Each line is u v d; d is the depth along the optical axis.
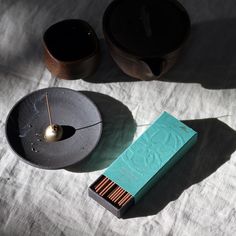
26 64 0.94
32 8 0.99
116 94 0.92
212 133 0.88
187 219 0.82
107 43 0.88
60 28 0.91
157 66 0.84
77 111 0.88
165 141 0.83
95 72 0.93
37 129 0.88
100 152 0.87
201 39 0.96
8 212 0.83
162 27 0.87
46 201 0.83
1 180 0.85
